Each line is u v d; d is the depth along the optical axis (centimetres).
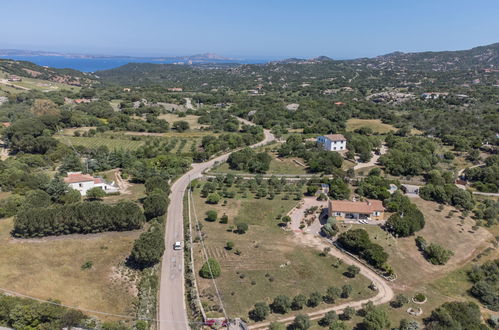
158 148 15512
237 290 6156
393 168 12394
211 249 7506
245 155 13638
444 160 13838
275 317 5525
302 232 8506
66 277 6166
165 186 10406
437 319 5359
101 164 13075
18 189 9531
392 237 8194
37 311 4788
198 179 12269
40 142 14400
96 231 7788
